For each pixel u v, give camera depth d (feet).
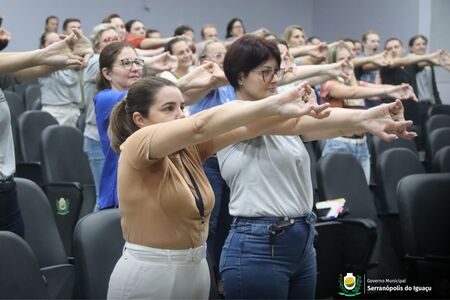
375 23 31.78
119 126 5.83
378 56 19.04
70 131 13.33
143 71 9.40
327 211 10.71
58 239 8.27
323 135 6.37
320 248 10.16
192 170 5.69
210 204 5.68
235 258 6.64
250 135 5.79
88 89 10.87
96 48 12.94
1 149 7.62
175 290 5.50
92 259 6.97
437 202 9.57
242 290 6.63
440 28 27.81
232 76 6.71
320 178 11.29
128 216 5.51
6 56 7.53
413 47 23.82
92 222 7.11
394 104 5.25
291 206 6.56
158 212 5.41
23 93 21.04
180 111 5.73
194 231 5.53
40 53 7.52
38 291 6.35
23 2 27.78
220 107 4.91
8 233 6.30
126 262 5.53
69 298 7.95
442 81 26.71
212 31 21.86
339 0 33.78
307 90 4.86
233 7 33.37
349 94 11.88
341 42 13.69
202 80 7.91
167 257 5.46
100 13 29.66
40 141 12.90
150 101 5.63
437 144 15.81
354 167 11.68
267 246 6.52
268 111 4.75
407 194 9.48
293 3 35.12
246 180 6.57
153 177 5.41
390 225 11.60
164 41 20.07
